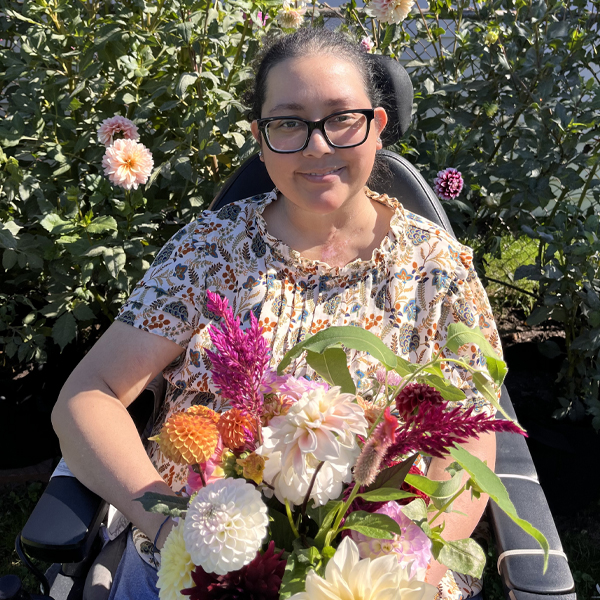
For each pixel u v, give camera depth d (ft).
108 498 3.80
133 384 4.30
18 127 7.48
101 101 7.97
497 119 9.39
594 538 7.23
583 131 8.14
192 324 4.42
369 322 4.37
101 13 8.26
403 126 5.56
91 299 7.95
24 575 6.93
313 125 3.81
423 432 2.30
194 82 7.68
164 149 7.64
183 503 2.73
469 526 3.86
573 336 7.86
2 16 8.67
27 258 7.36
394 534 2.47
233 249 4.49
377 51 8.89
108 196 7.33
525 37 8.30
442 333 4.42
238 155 7.72
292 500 2.40
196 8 7.55
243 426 2.58
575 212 7.88
